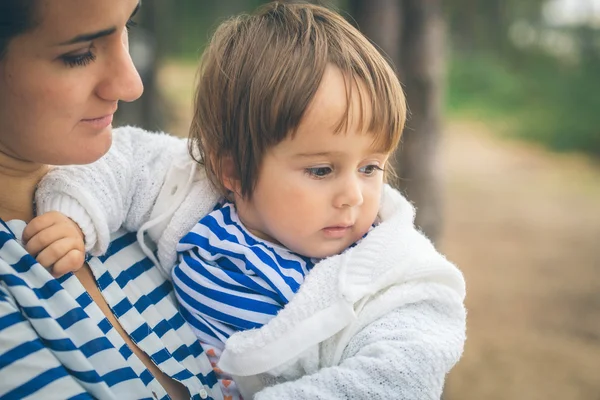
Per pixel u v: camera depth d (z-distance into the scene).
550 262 6.08
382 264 1.15
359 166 1.18
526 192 8.51
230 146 1.23
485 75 14.54
